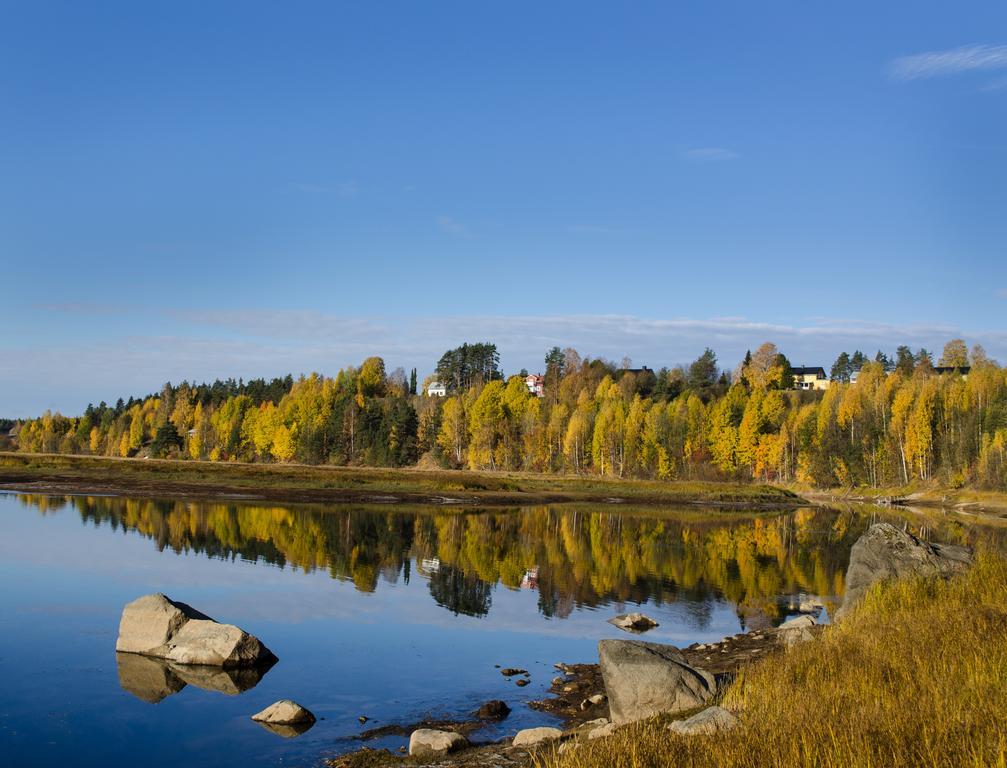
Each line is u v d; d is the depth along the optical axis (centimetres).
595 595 3309
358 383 18475
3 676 1942
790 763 859
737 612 3016
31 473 9125
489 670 2148
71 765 1438
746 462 12606
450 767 1376
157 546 4116
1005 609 1641
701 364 18775
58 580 3123
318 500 7725
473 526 6000
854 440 12025
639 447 12838
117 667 2050
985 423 10662
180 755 1496
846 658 1427
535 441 13512
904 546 2397
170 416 18138
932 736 909
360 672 2091
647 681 1491
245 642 2128
